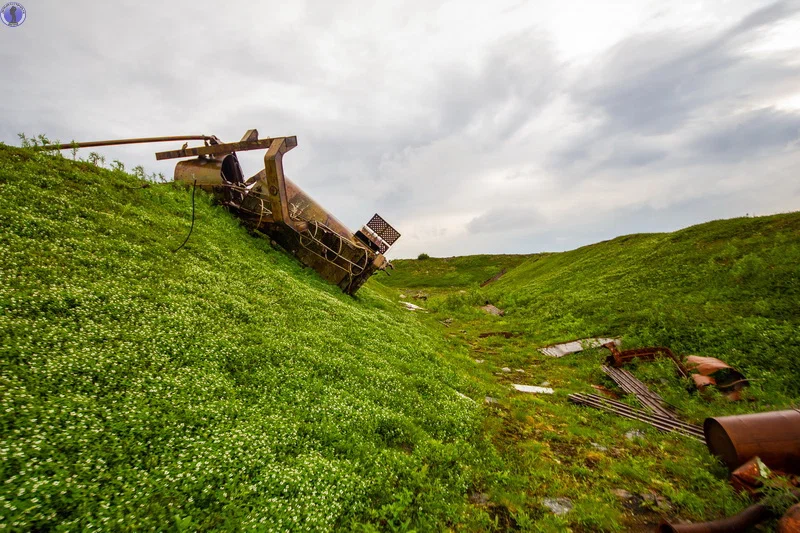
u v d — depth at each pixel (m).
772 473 7.49
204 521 5.18
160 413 6.65
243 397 8.20
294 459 6.91
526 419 12.16
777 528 6.25
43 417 5.52
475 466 8.59
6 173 13.47
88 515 4.59
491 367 19.48
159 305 10.18
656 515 7.54
